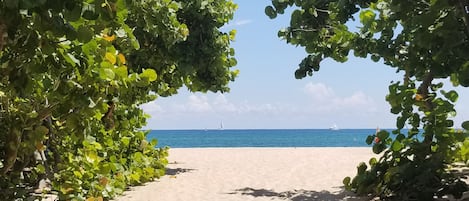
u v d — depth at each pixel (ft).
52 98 13.76
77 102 12.41
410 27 27.50
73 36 9.05
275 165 55.21
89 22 11.41
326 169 49.88
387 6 30.63
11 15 8.57
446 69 23.34
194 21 45.83
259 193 33.14
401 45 31.91
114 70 13.47
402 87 27.63
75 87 12.44
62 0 8.20
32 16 9.40
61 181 21.98
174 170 49.70
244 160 63.36
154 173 41.73
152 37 37.17
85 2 8.83
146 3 30.81
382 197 28.32
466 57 21.25
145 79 14.37
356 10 32.12
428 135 27.63
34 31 10.07
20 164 18.49
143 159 39.29
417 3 24.20
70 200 21.83
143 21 31.99
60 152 23.56
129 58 37.73
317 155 72.49
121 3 10.12
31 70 10.90
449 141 27.48
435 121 27.40
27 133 16.63
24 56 10.85
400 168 26.86
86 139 15.06
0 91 15.62
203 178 42.32
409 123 27.86
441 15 23.08
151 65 39.93
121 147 34.22
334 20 35.06
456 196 25.72
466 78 22.22
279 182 39.17
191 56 45.73
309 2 34.91
